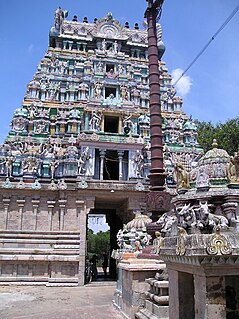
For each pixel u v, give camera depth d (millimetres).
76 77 42000
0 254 27984
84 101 39188
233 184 10016
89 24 49344
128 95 40969
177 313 7406
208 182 10188
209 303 5914
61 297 20656
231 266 6051
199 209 7875
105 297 20594
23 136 35188
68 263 28344
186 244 6340
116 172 40500
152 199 16891
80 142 33781
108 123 41719
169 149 37781
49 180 32344
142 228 20578
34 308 16531
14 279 27469
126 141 34719
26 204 30719
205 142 48625
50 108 38469
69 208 30688
